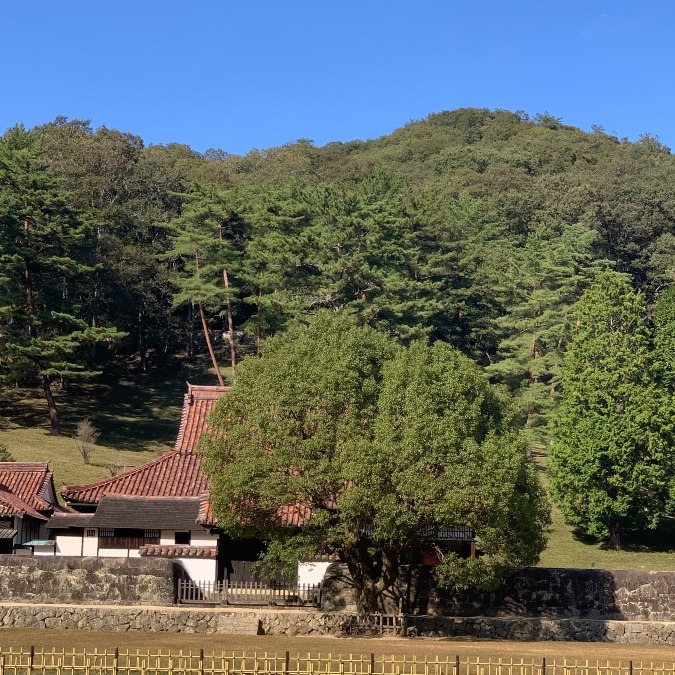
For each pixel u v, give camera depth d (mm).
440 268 81062
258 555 39938
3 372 77812
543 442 69000
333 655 28609
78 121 113062
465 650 31531
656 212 102500
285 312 72125
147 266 86812
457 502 33250
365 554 36844
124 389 84625
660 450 57000
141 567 37531
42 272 74250
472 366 36844
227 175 113500
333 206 79750
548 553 56094
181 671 22781
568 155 147125
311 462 34500
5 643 30469
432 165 147375
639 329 63188
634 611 38438
